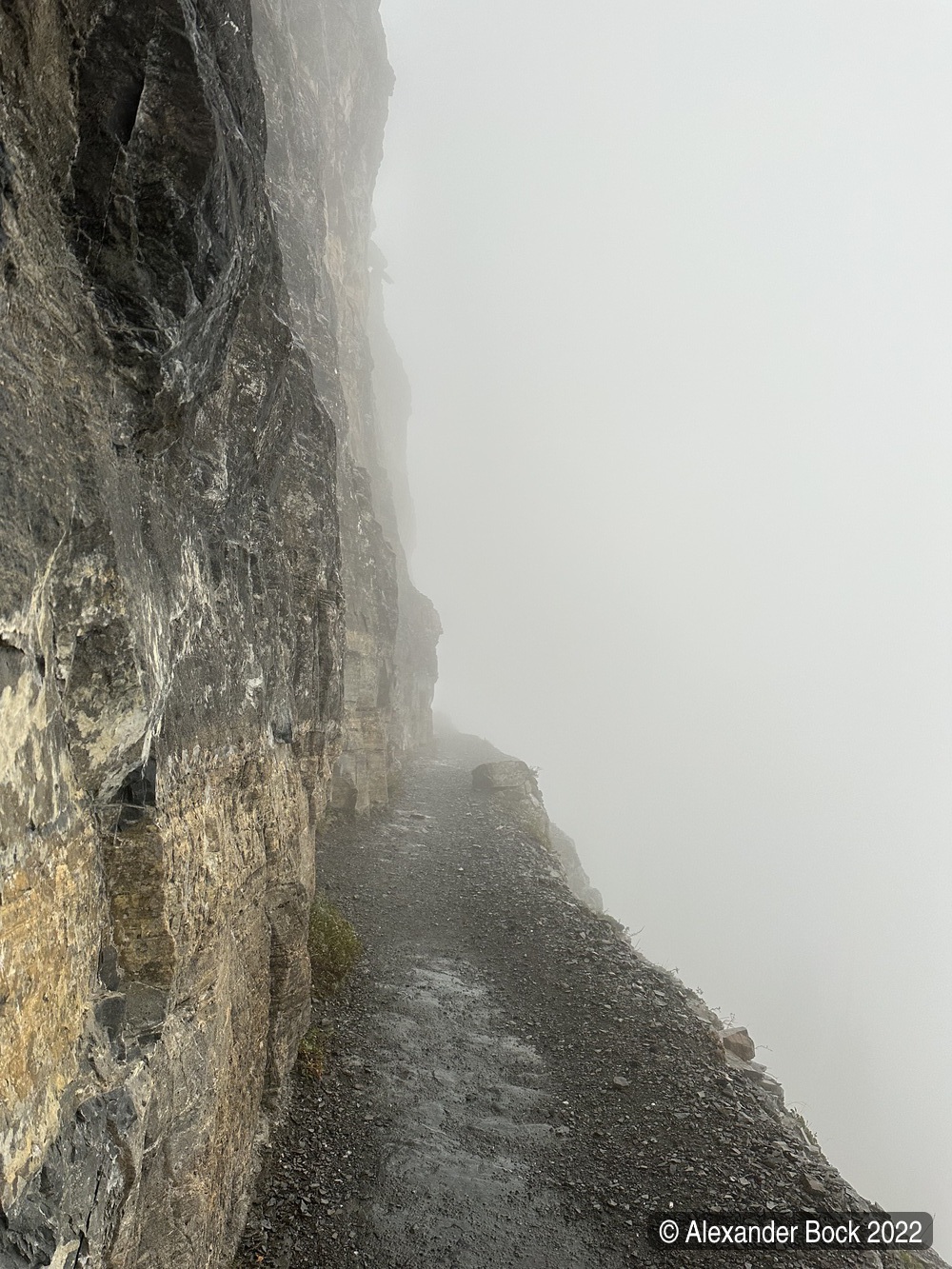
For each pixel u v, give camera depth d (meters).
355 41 37.78
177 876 5.73
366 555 28.45
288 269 22.28
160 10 4.65
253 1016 8.60
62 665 4.15
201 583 7.00
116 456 4.95
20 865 3.59
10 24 3.54
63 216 4.34
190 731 6.40
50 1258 3.67
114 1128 4.71
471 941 16.28
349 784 24.94
